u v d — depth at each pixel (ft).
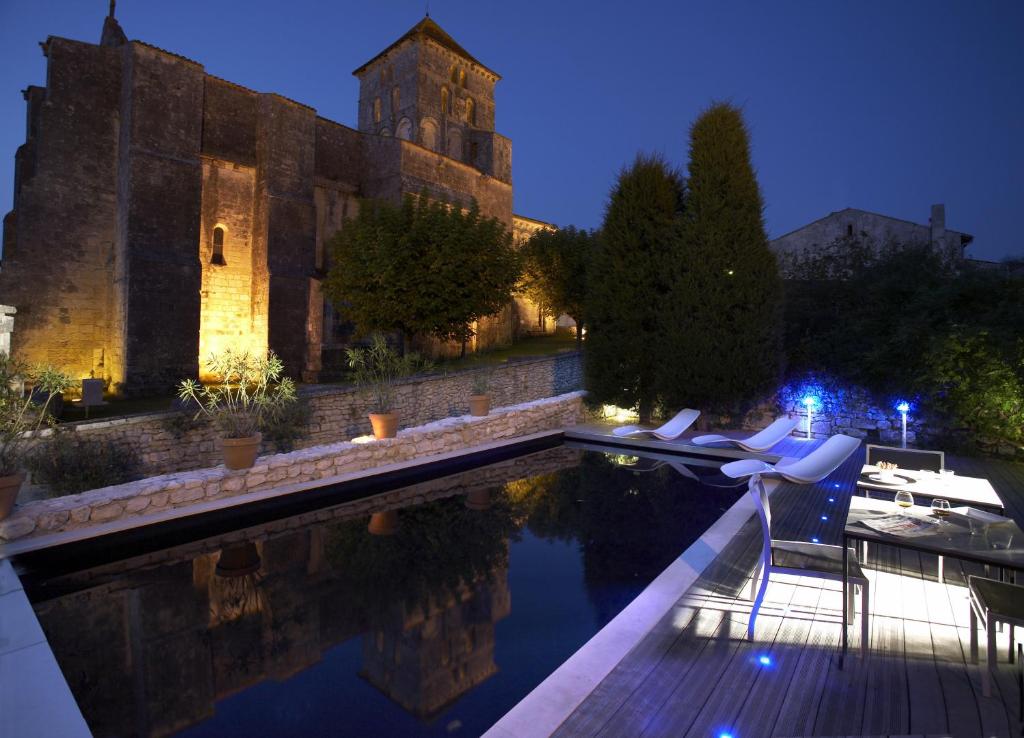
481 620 13.66
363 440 27.66
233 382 62.85
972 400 31.68
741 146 38.91
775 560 11.46
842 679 9.78
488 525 21.26
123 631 13.33
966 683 9.62
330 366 68.74
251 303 70.38
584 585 15.69
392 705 10.25
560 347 98.17
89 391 48.29
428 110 117.60
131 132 58.90
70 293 60.49
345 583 16.08
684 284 39.45
